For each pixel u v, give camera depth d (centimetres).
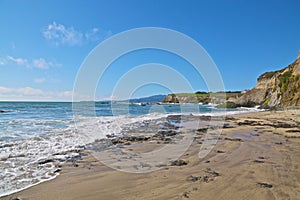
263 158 588
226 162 553
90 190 384
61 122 1453
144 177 448
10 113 2388
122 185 405
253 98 5041
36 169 503
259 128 1212
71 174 470
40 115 2083
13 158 590
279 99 3844
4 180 434
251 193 362
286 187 386
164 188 389
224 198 345
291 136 953
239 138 904
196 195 358
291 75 3788
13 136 910
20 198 355
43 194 369
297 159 577
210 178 436
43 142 802
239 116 1975
